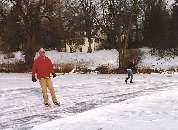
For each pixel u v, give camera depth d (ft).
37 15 160.35
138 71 134.82
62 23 172.55
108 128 37.09
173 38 220.23
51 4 162.40
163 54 193.36
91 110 47.78
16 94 64.59
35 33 161.48
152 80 97.30
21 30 164.86
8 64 155.43
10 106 52.01
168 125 37.73
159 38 224.53
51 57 188.24
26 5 159.53
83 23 240.12
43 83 52.26
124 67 141.08
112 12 158.51
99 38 232.12
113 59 180.75
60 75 119.85
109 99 58.80
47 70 52.54
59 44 195.11
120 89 73.46
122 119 41.60
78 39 244.63
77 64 163.02
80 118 42.80
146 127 37.01
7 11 163.43
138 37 235.61
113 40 162.81
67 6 222.07
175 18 223.30
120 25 156.97
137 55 170.91
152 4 239.71
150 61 181.78
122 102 54.44
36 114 46.19
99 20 173.99
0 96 61.93
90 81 92.02
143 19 238.07
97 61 177.78
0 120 42.68
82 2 238.07
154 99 57.21
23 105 52.85
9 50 192.03
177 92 66.33
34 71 52.80
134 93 66.80
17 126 39.55
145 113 45.06
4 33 169.48
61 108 50.31
